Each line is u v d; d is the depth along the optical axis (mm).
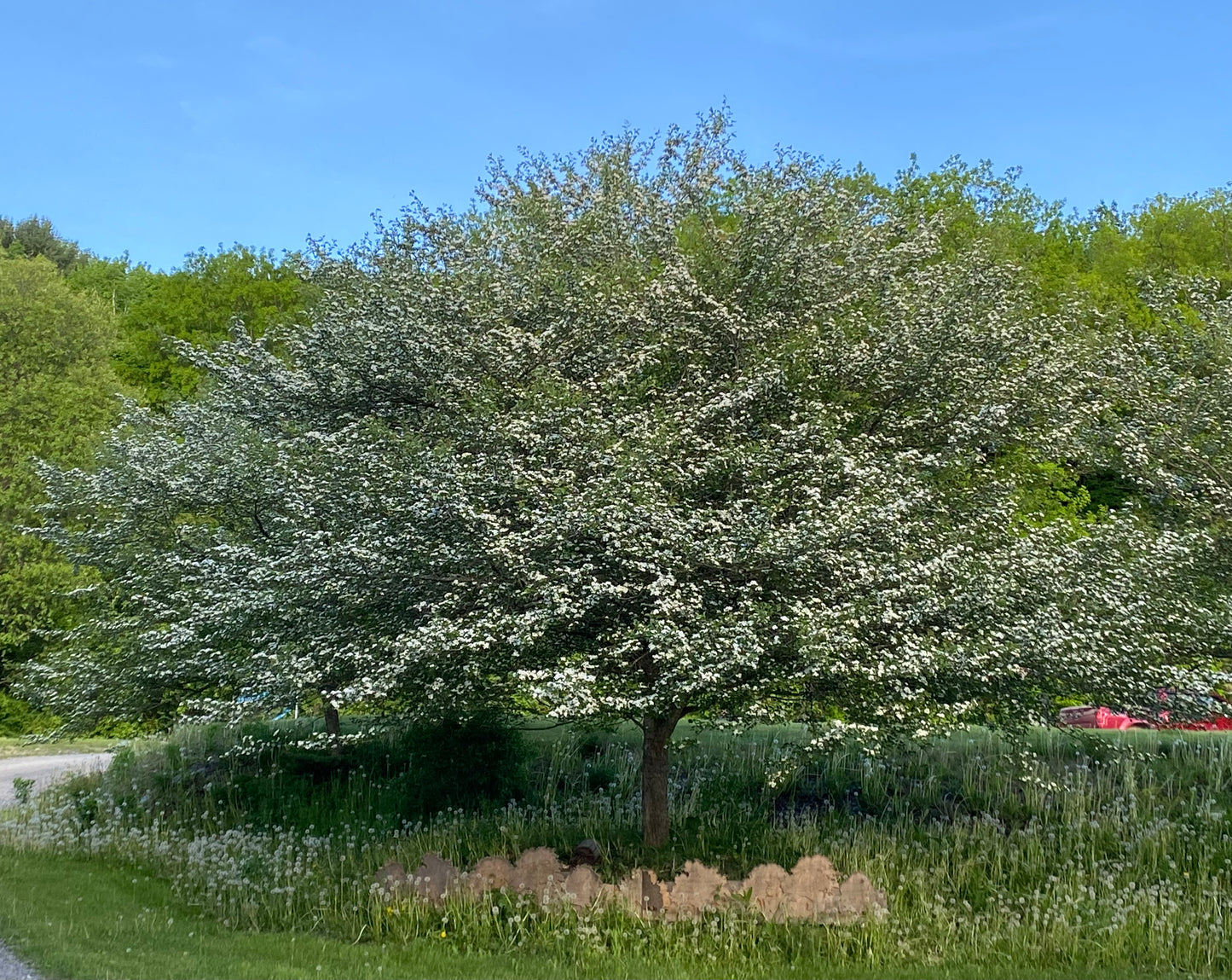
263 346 13172
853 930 7656
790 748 10227
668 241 11508
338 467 9508
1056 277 25500
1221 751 11531
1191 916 7668
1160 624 8867
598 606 7906
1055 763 11562
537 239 11797
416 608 8102
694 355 10086
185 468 12844
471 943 7656
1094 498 19016
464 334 10539
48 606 26016
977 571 7844
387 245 12125
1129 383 12711
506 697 8969
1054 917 7773
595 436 8617
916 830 9859
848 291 11430
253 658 9422
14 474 26406
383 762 13375
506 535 8016
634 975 6910
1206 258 25750
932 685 7863
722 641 7020
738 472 8562
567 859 9477
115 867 10133
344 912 8398
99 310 31172
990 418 9344
